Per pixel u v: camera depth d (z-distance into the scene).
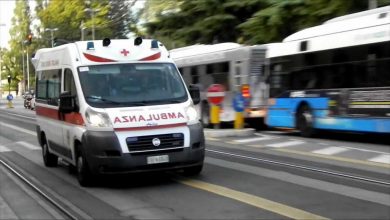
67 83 10.59
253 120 22.41
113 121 9.18
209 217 7.38
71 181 10.75
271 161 12.36
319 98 17.66
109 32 65.81
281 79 19.75
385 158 12.63
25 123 30.23
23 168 12.93
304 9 24.28
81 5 64.25
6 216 8.03
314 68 17.92
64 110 10.07
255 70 21.38
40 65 13.41
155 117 9.34
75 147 10.12
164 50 10.77
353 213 7.34
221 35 33.28
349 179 9.91
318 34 17.75
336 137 18.17
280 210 7.61
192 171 10.44
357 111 16.05
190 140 9.43
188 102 9.90
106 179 10.60
